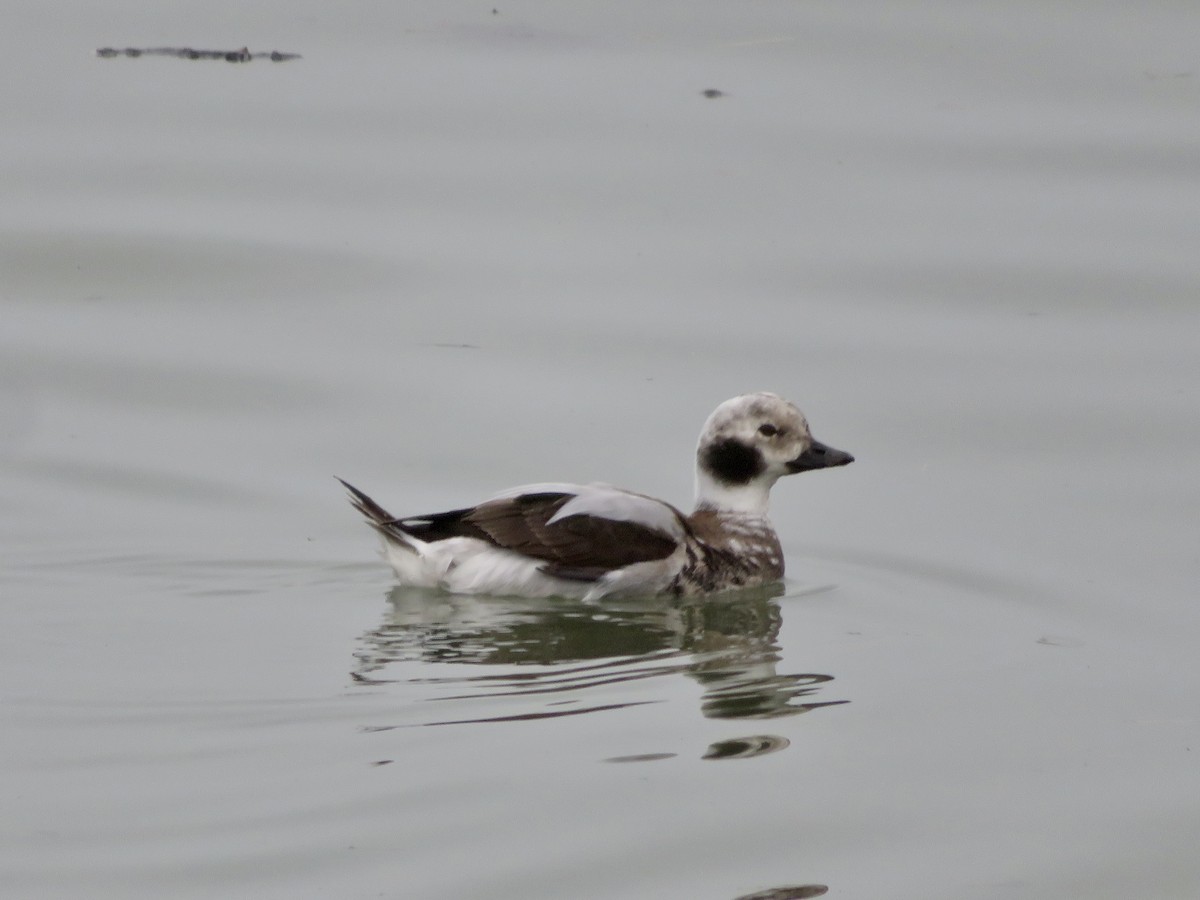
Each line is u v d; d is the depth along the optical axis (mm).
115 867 8195
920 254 18969
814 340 17438
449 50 24531
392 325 17859
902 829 8828
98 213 19875
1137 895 8234
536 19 25797
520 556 12531
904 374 16828
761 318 17875
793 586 13117
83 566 13102
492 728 9875
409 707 10180
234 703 10211
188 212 19984
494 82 23344
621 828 8703
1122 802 9180
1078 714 10375
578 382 16797
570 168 20969
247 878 8117
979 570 13258
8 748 9508
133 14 26172
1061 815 9031
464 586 12555
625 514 12773
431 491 14898
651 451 15523
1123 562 13258
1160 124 21484
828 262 18906
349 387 16719
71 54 24500
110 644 11297
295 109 22578
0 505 14484
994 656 11414
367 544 13758
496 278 18641
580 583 12516
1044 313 17906
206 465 15375
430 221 19844
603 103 22625
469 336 17625
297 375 16938
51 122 22203
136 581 12773
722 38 24672
